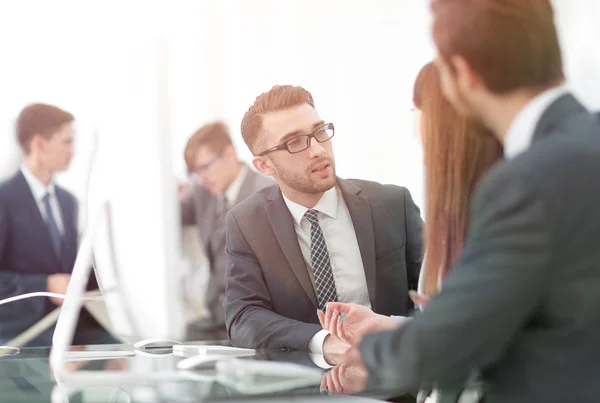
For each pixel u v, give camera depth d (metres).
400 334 0.85
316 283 1.89
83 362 1.45
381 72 4.12
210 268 3.38
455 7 0.89
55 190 2.71
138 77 4.14
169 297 3.55
